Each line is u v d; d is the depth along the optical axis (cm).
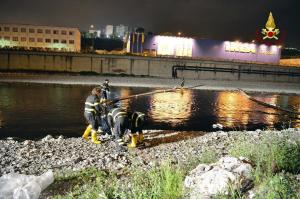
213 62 8412
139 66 8169
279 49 9425
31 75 6944
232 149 1030
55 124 2480
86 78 7025
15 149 1219
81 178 846
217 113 3488
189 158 984
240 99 5034
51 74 7369
